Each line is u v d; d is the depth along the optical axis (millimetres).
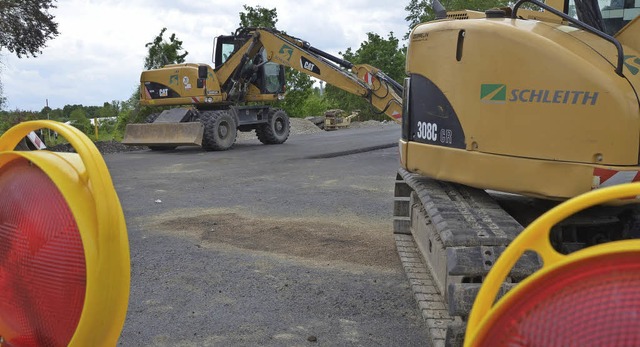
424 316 3930
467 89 4117
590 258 1247
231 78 17750
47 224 1864
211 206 8680
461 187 4707
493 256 3404
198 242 6652
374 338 4148
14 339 1971
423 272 4992
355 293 5012
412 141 4793
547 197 3758
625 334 1201
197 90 17125
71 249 1816
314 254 6168
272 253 6203
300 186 10391
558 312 1284
